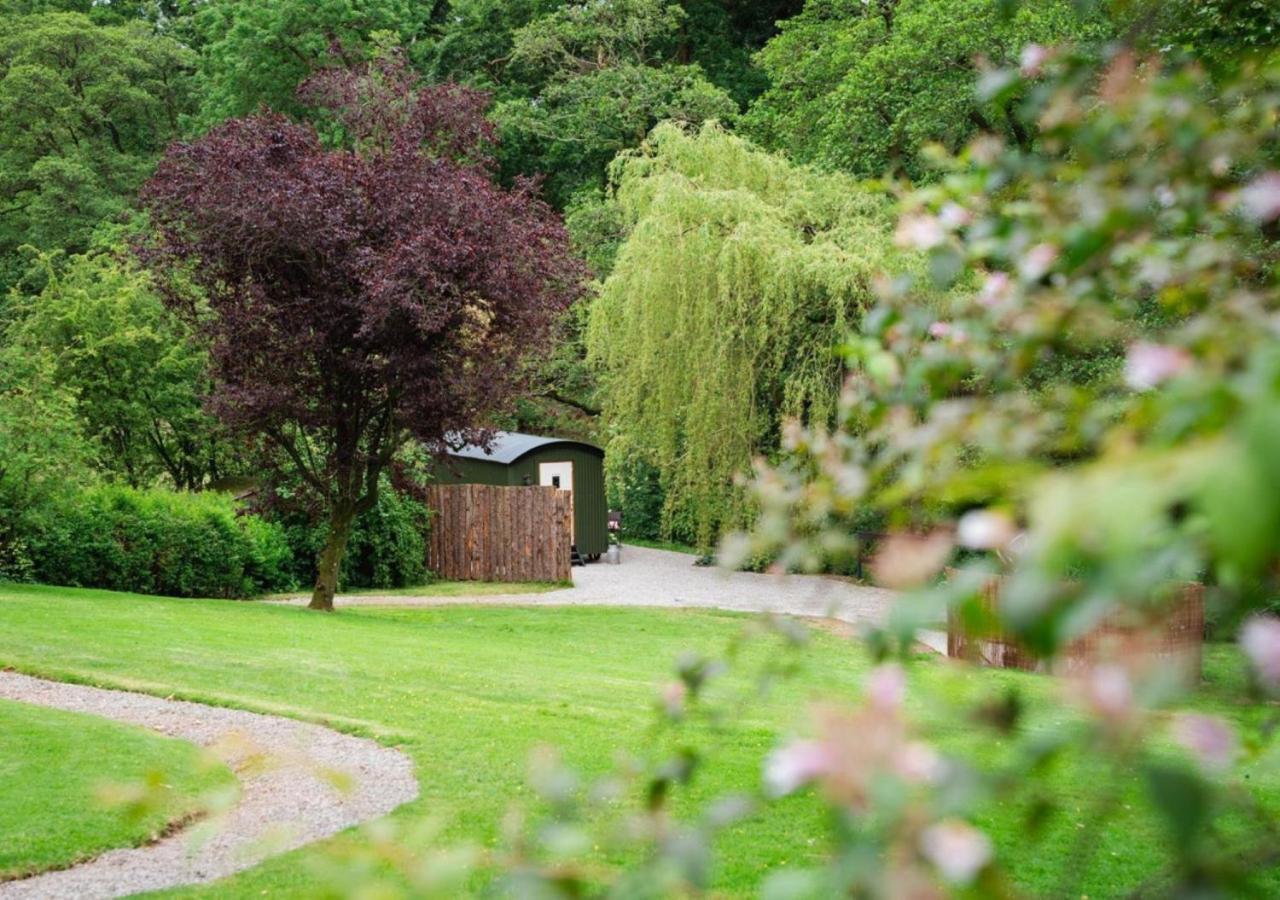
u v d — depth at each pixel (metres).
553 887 1.16
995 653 9.96
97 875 5.76
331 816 6.68
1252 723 1.25
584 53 38.84
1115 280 1.96
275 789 7.25
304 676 10.78
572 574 25.91
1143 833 5.90
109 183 39.31
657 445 22.33
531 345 16.56
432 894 1.22
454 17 41.34
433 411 15.87
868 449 2.04
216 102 39.12
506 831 1.31
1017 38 19.38
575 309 24.80
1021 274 1.89
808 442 2.02
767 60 29.52
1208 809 0.77
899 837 0.81
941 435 1.54
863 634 1.02
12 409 16.81
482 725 8.91
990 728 0.94
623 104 35.34
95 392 24.27
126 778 7.16
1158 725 0.93
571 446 28.06
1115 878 5.34
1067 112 2.10
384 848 1.25
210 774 7.43
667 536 23.23
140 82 42.12
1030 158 2.18
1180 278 1.95
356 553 22.75
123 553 18.27
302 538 22.31
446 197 15.44
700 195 21.41
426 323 14.57
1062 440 1.47
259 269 15.70
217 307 15.62
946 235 2.05
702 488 21.28
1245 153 2.08
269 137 16.12
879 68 22.14
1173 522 0.70
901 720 0.86
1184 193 2.07
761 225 20.97
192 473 27.34
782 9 40.78
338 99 17.20
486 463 26.88
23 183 39.97
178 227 16.00
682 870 1.08
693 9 39.94
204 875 5.74
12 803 6.65
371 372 15.88
